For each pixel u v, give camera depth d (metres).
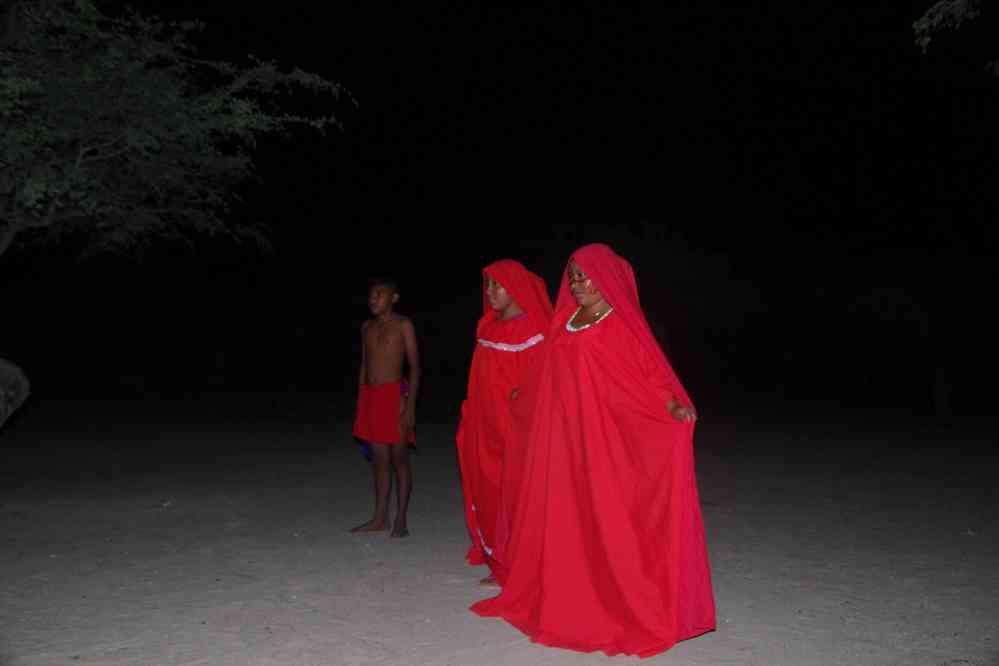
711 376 23.88
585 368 5.37
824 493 9.56
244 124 11.31
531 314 6.41
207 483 9.91
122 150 10.75
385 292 7.63
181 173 11.62
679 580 5.13
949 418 16.14
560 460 5.43
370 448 7.90
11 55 10.03
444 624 5.48
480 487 6.48
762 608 5.82
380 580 6.37
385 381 7.62
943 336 21.17
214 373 23.39
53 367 23.34
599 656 5.01
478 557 6.75
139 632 5.29
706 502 9.10
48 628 5.35
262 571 6.57
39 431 13.52
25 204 9.77
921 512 8.66
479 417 6.49
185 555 7.00
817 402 18.66
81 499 9.02
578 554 5.34
